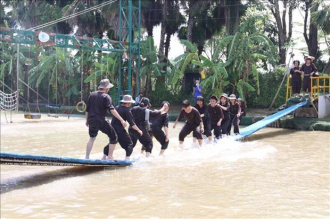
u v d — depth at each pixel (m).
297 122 16.44
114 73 29.80
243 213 4.73
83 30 34.38
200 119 9.93
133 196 5.56
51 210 4.97
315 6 22.48
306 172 7.12
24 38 21.88
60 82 34.59
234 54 24.53
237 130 12.77
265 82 25.98
